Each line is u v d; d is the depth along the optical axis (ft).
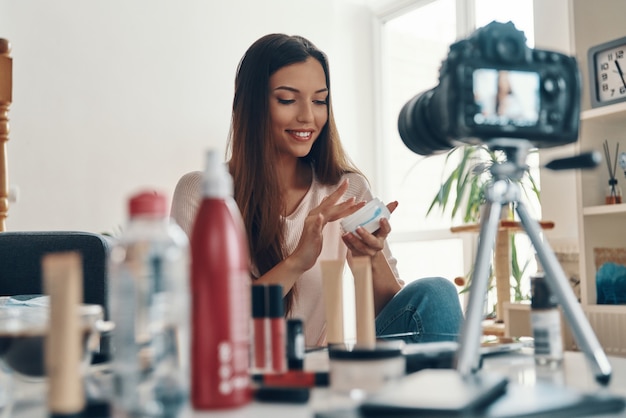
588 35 7.68
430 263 11.98
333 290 3.24
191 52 11.39
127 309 1.90
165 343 1.94
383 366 2.27
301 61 5.37
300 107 5.36
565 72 2.38
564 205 8.40
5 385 2.51
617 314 7.00
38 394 2.47
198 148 11.39
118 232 10.48
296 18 12.42
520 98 2.32
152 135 10.97
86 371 2.52
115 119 10.67
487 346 3.08
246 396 1.97
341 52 12.89
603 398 1.95
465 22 11.44
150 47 11.02
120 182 10.66
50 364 1.86
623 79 7.11
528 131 2.32
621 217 7.60
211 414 1.89
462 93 2.25
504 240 8.14
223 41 11.71
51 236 4.23
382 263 4.94
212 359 1.91
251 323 2.72
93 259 4.14
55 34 10.27
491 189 2.44
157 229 1.95
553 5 8.95
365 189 5.89
